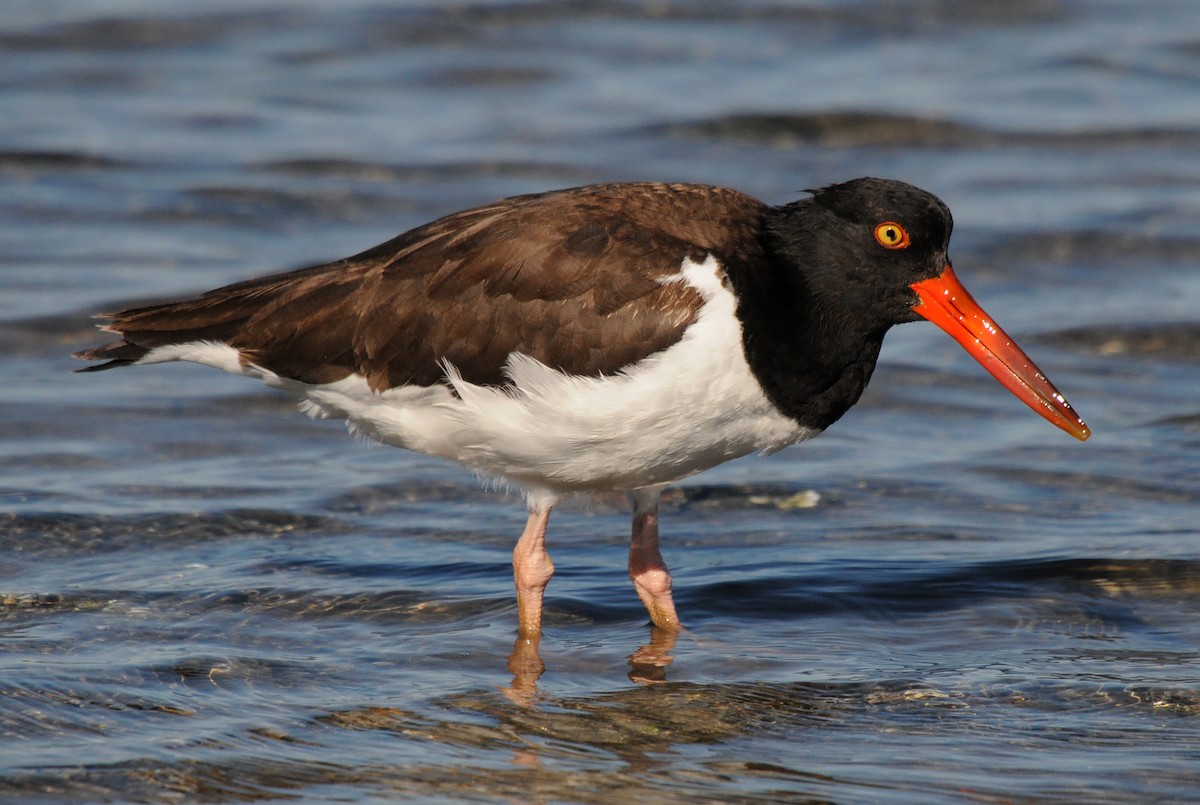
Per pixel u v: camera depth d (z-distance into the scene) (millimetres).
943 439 14977
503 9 27156
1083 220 20016
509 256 10445
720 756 9258
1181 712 9773
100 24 26203
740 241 10578
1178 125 23109
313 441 14875
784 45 26500
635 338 10203
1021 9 27766
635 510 11469
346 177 21344
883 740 9461
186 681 10078
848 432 15180
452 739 9430
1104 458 14344
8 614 11031
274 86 24641
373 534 12867
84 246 18984
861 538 12898
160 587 11609
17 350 16359
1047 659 10656
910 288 10805
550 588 12086
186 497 13367
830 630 11258
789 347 10461
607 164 21844
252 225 19828
